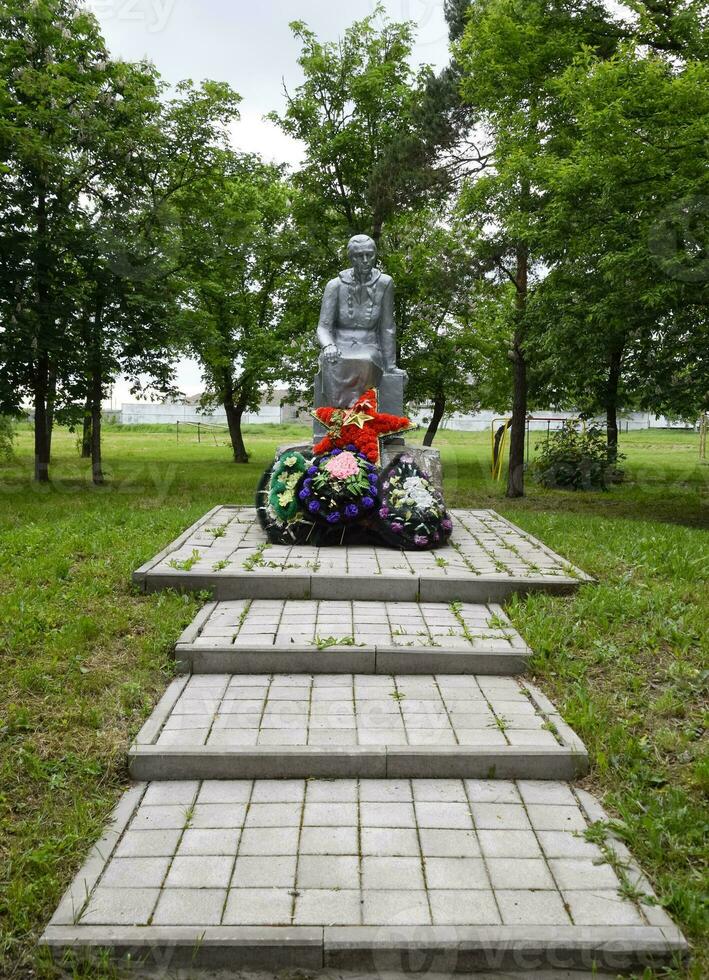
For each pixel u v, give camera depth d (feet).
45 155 38.60
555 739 12.60
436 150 47.85
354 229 55.36
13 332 41.52
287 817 11.09
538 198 42.24
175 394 51.67
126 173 45.88
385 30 52.24
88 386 47.93
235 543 21.95
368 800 11.53
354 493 21.20
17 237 41.16
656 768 11.98
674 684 14.15
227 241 52.34
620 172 29.04
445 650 15.10
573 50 38.75
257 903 9.31
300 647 15.10
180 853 10.24
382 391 27.27
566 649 15.43
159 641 15.46
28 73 39.93
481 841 10.57
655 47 37.50
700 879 9.68
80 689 13.70
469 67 43.62
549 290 38.24
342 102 52.70
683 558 20.80
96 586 18.03
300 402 71.77
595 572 19.88
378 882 9.71
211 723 12.98
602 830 10.73
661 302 30.91
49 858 10.00
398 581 18.10
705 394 41.27
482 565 19.70
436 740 12.51
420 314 57.06
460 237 52.37
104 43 44.42
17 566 19.79
